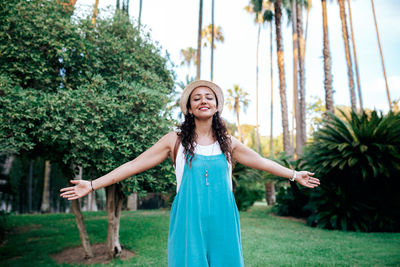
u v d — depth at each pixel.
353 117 8.91
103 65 5.25
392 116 8.23
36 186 14.88
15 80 4.43
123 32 5.89
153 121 4.81
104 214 12.23
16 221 9.95
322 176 9.24
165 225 8.98
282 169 2.10
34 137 4.57
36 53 4.56
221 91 2.10
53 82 4.99
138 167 1.98
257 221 10.33
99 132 4.39
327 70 15.52
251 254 5.61
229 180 1.96
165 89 5.50
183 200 1.84
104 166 4.67
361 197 8.98
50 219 10.58
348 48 21.30
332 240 7.09
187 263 1.67
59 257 5.88
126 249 6.28
